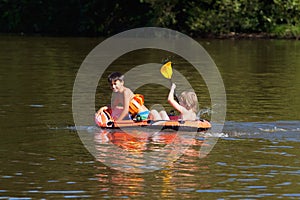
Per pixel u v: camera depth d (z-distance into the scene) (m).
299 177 22.64
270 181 22.19
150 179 22.39
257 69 52.38
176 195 20.73
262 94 39.78
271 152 25.84
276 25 85.50
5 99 37.28
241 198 20.48
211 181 22.17
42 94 39.19
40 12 91.50
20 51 65.69
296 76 48.19
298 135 28.67
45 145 26.77
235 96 39.09
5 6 91.69
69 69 51.69
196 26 85.25
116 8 88.94
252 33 85.75
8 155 25.27
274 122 31.11
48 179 22.31
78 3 90.31
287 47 72.06
